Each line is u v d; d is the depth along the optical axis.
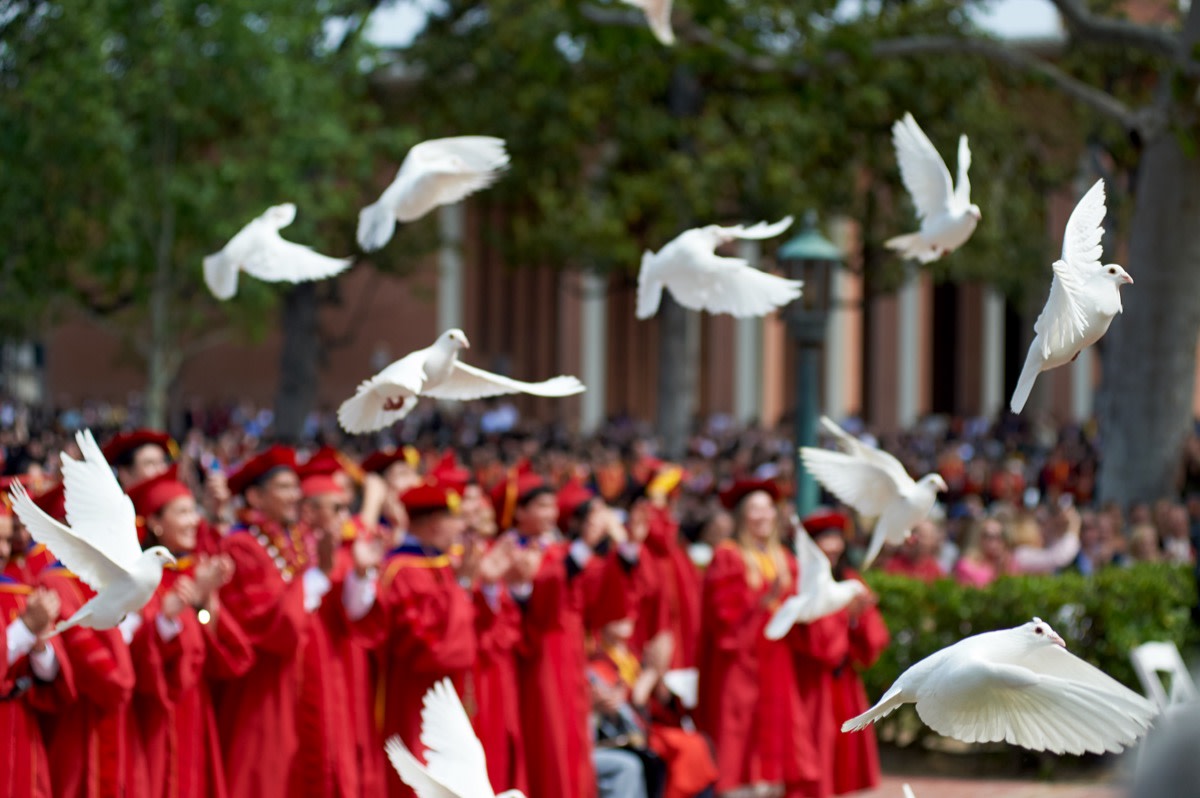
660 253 7.51
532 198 44.19
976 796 14.98
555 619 12.76
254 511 12.15
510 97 41.78
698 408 68.25
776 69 27.59
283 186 36.09
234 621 11.06
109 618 7.07
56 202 32.78
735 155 38.34
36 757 9.74
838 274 58.00
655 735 13.86
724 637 14.45
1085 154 39.41
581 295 48.00
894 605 16.61
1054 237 46.75
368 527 14.30
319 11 38.44
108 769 10.12
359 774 11.83
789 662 14.38
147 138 35.88
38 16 28.86
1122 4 32.78
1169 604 16.84
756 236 7.58
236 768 11.28
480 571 11.90
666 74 30.27
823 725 14.48
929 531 19.08
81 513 7.16
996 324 68.56
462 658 11.86
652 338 70.38
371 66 41.94
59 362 66.56
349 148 39.94
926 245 7.44
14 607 9.85
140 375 66.19
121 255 34.38
